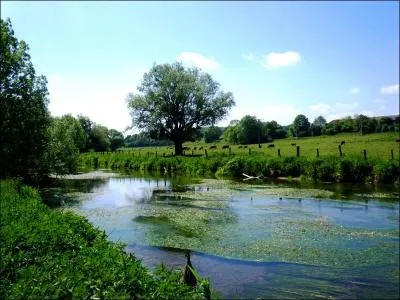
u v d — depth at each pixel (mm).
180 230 19391
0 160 37938
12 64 39781
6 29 40469
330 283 12945
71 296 6348
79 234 10156
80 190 35625
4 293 7480
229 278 13195
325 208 25094
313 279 13234
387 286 12773
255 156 49281
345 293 12227
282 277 13359
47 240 9719
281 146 72250
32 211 13672
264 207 25625
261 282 12930
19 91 39906
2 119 39312
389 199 28094
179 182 41750
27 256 9016
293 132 111688
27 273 7734
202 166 51938
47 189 36531
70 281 6754
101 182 42938
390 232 19047
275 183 38719
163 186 38250
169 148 104188
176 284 6352
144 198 30219
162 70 72000
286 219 21875
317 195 30203
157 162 58781
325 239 17812
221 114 74375
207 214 23406
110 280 6559
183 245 16781
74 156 44062
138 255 15344
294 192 31922
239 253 15742
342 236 18297
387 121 102750
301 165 41312
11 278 8328
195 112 72938
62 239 9680
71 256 8453
